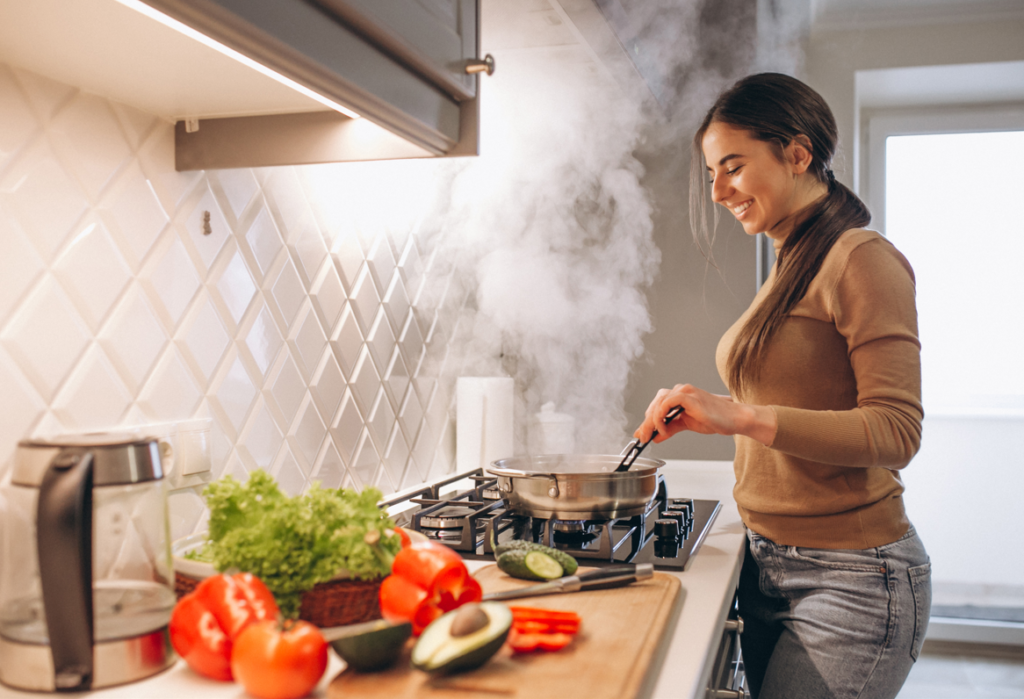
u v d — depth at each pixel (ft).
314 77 2.54
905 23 8.52
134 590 2.25
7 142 2.64
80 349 2.95
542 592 2.94
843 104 8.72
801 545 3.81
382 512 2.81
